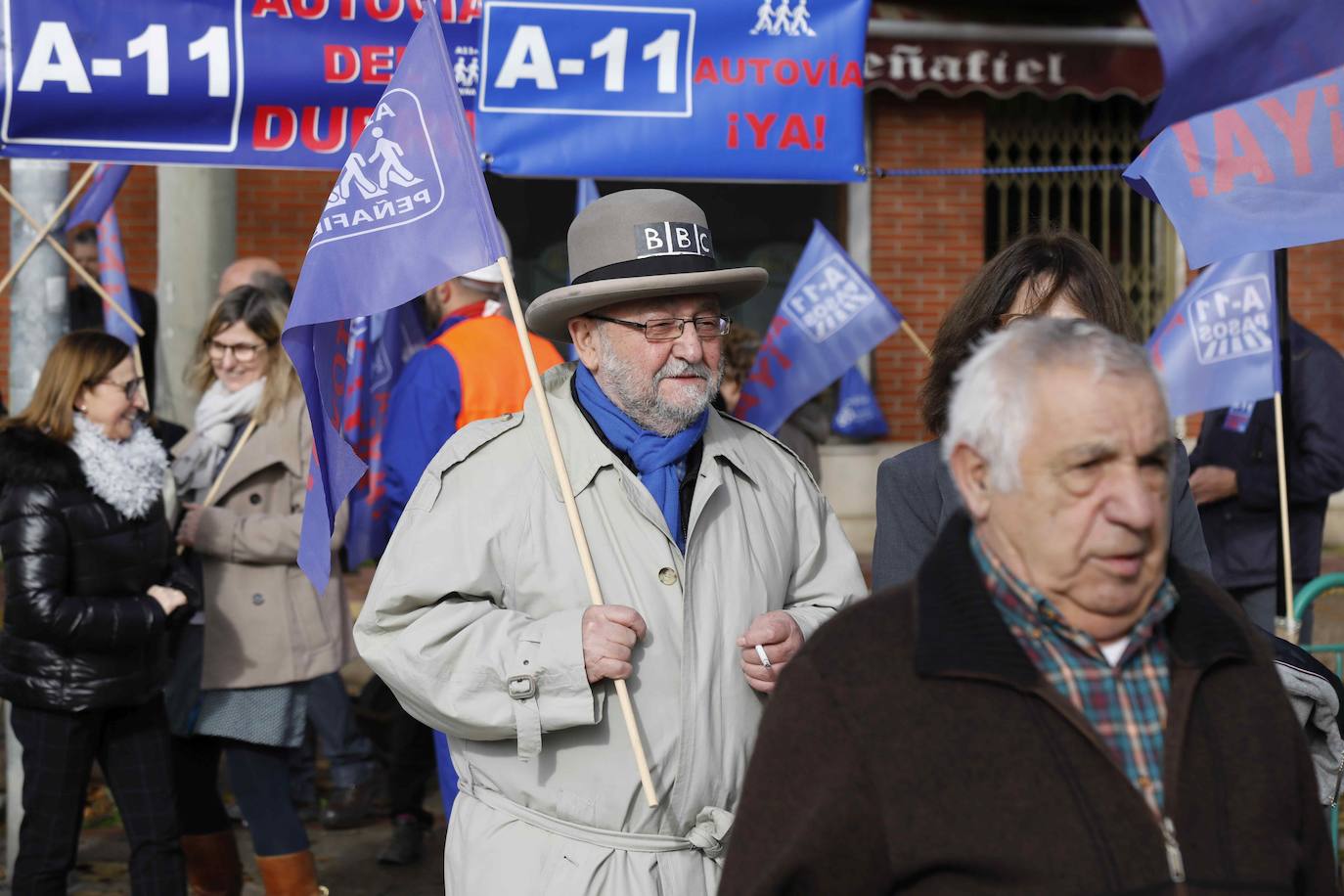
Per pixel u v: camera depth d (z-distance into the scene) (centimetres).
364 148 328
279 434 493
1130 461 187
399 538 297
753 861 194
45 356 556
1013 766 187
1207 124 355
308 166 445
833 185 1127
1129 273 1180
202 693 471
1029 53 1073
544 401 293
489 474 296
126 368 437
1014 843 185
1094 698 193
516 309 311
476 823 289
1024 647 194
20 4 425
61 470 421
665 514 293
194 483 502
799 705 197
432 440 464
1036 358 190
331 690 599
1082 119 1159
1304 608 498
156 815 441
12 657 429
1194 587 203
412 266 323
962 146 1130
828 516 325
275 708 473
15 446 423
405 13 448
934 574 199
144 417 471
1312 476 562
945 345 302
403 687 286
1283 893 189
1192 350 523
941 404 302
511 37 452
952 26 1059
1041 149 1157
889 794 189
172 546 452
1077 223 1168
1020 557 194
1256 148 354
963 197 1132
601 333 296
